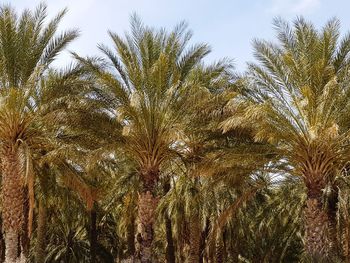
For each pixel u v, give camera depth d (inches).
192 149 861.8
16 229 791.1
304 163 729.0
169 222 1074.1
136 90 764.0
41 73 799.7
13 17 793.6
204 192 927.0
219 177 821.9
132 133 802.8
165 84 792.9
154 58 812.0
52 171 929.5
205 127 800.3
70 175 888.9
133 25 823.7
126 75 820.0
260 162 774.5
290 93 720.3
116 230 1459.2
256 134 703.7
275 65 732.7
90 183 1024.2
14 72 790.5
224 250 1064.8
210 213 949.2
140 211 826.8
